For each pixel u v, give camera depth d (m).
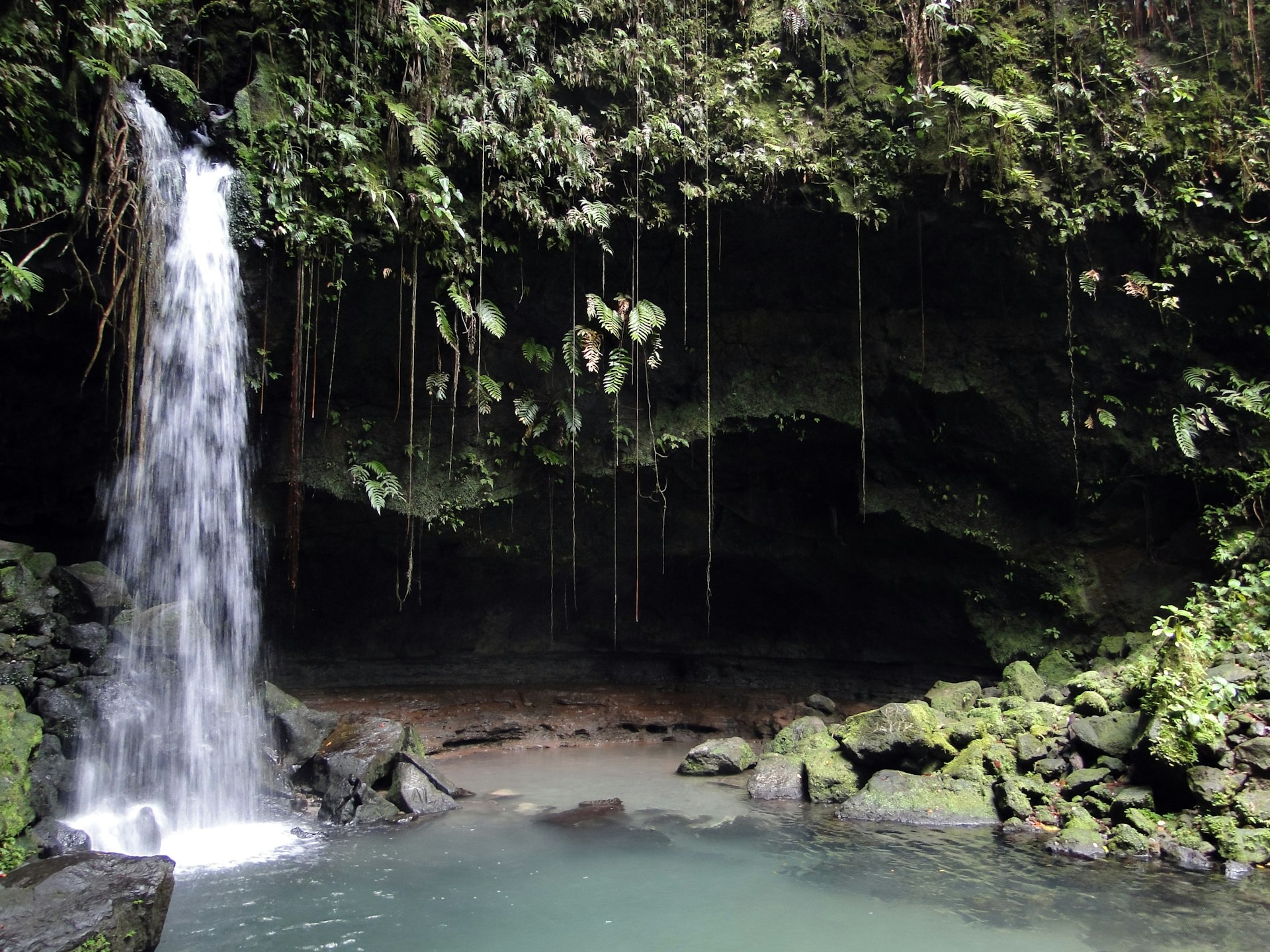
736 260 10.72
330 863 6.88
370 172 9.01
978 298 10.76
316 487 9.83
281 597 10.90
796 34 10.53
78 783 7.02
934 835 7.70
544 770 10.53
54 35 7.56
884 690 12.85
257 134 8.62
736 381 11.32
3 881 5.04
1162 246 10.40
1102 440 11.05
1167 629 8.59
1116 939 5.45
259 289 8.84
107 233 7.82
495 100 9.78
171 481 8.55
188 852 7.12
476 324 9.70
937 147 10.08
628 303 10.29
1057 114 10.49
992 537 11.61
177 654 8.18
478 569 11.98
